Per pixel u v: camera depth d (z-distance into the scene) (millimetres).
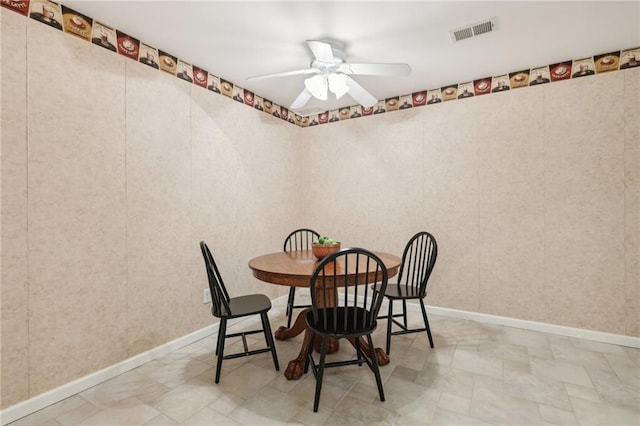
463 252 3129
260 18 2039
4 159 1645
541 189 2775
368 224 3689
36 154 1758
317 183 4047
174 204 2531
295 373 2033
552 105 2721
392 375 2080
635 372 2090
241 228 3203
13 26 1678
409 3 1895
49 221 1812
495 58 2611
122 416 1699
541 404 1768
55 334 1838
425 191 3324
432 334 2736
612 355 2330
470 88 3066
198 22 2082
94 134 2021
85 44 1979
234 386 1974
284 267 2168
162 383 2018
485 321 3020
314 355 2375
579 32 2219
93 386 1987
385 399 1821
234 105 3115
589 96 2582
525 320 2852
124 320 2186
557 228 2717
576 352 2383
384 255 2609
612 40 2332
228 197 3045
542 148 2766
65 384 1876
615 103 2498
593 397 1827
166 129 2471
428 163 3303
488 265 3012
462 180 3127
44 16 1796
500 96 2928
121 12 1965
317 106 3818
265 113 3527
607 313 2547
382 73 2250
